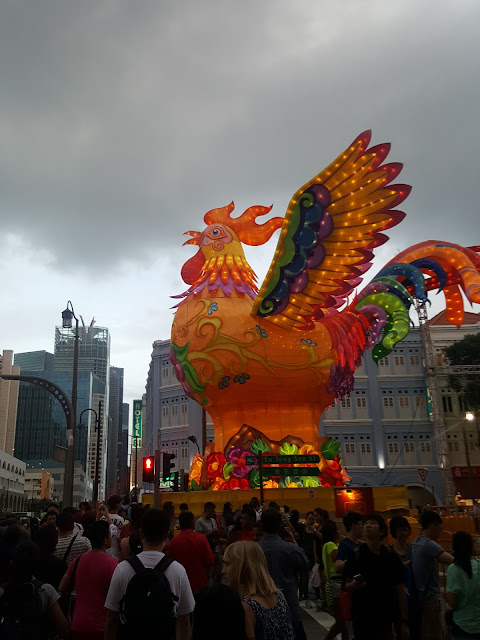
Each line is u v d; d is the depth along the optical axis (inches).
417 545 235.5
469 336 1961.1
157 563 168.1
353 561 210.2
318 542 448.5
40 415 6456.7
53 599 171.8
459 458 1958.7
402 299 901.8
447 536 598.5
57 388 832.3
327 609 426.6
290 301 862.5
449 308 954.7
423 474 1024.2
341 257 804.6
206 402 955.3
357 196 776.3
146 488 2406.5
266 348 897.5
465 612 203.2
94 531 217.2
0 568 171.2
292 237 812.0
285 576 222.7
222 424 944.3
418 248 926.4
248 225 1002.7
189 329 926.4
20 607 160.7
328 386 922.7
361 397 2016.5
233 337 898.7
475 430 1950.1
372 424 1983.3
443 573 414.0
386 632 200.8
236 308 919.0
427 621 225.3
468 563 206.5
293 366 901.2
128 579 163.8
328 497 847.7
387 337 869.8
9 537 226.2
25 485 5172.2
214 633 123.4
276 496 853.8
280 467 856.3
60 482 5551.2
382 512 860.0
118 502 401.4
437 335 2084.2
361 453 1963.6
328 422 1978.3
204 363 903.1
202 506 859.4
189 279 1000.2
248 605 147.6
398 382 2032.5
